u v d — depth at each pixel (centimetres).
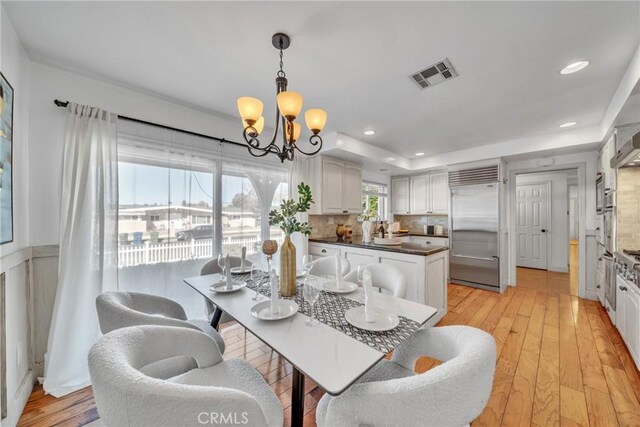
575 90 216
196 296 247
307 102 242
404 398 74
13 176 152
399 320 127
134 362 91
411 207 523
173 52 170
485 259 404
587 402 160
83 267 185
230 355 218
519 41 157
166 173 235
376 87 214
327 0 128
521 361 205
